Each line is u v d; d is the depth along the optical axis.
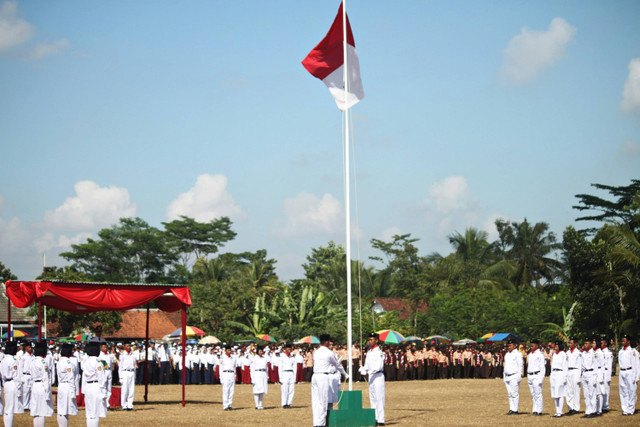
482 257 72.50
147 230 85.19
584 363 20.14
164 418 20.81
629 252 43.41
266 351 39.00
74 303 25.27
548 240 69.06
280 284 71.19
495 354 43.12
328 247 100.19
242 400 27.69
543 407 23.02
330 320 55.56
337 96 19.42
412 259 77.19
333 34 19.73
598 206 66.62
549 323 52.69
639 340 43.69
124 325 61.09
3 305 50.78
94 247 79.75
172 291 25.14
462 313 58.53
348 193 18.31
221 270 79.62
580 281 47.53
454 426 17.78
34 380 16.95
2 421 19.58
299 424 19.02
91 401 17.12
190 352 37.56
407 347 43.06
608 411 21.44
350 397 17.30
